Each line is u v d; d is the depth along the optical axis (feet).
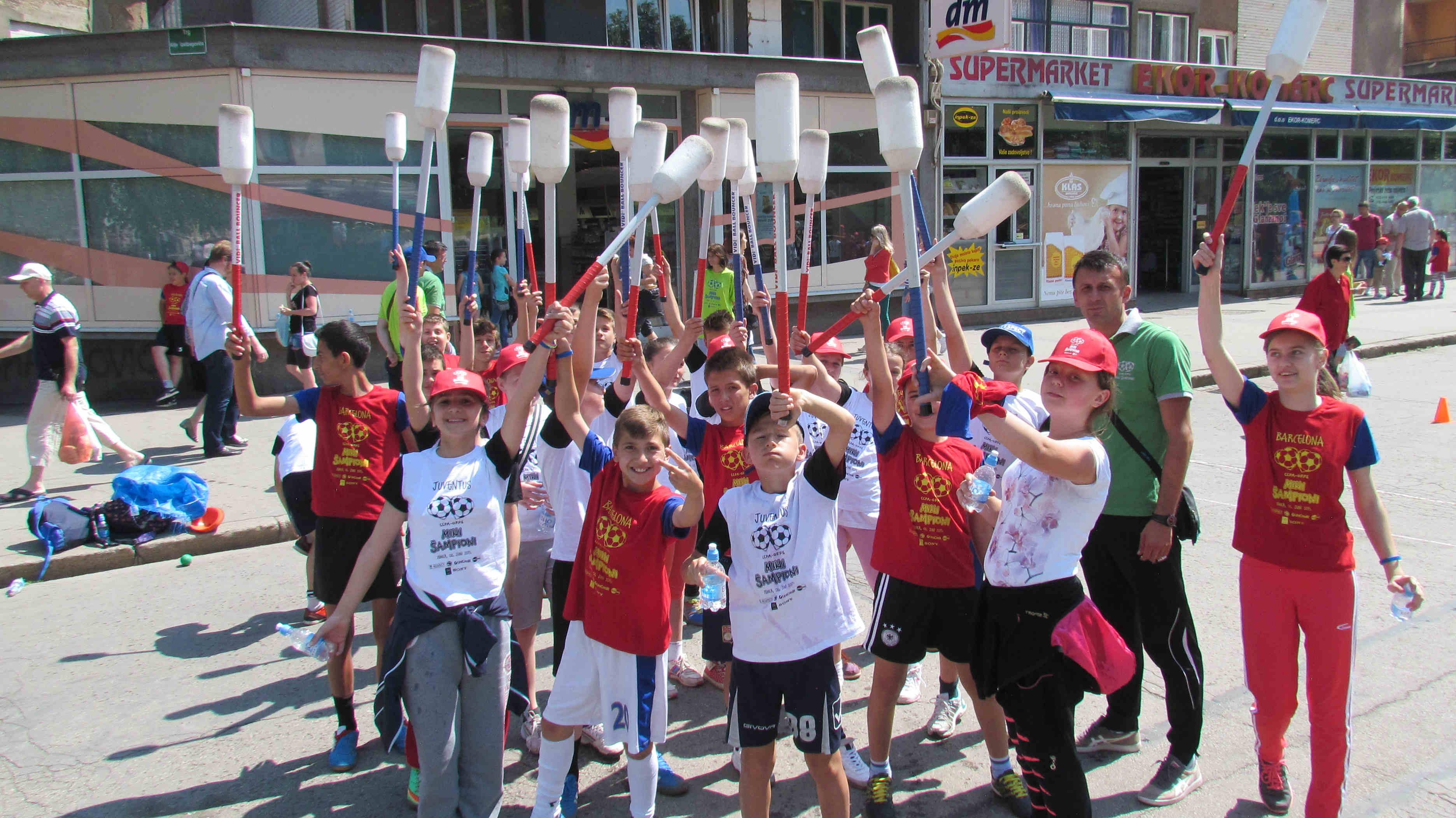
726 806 12.07
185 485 22.90
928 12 51.37
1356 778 12.03
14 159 37.47
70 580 20.66
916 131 9.48
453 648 10.78
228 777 12.95
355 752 13.25
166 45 36.22
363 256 39.29
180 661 16.66
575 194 48.44
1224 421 33.86
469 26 46.75
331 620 11.00
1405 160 71.61
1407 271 63.00
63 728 14.32
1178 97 59.62
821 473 10.39
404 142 14.75
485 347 18.81
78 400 25.50
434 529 10.92
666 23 49.21
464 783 10.94
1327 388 11.02
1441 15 90.33
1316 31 9.96
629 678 10.80
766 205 48.01
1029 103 55.36
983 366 41.65
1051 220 57.11
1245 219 65.82
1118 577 12.21
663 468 11.08
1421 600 10.22
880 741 11.61
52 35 37.14
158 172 37.09
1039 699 9.57
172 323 36.76
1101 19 62.28
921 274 12.17
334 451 13.12
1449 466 26.61
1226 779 12.21
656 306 46.70
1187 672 11.67
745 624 10.28
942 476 11.39
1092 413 9.71
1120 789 12.02
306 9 48.37
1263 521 10.92
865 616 17.90
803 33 52.75
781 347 10.51
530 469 14.35
